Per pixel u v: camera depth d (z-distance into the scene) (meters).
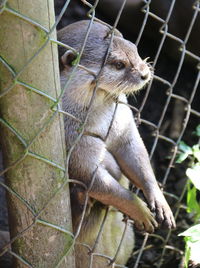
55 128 3.25
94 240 4.62
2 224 5.59
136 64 4.21
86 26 4.29
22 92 3.07
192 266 4.70
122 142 4.46
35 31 2.98
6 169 3.12
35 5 2.97
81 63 4.18
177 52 7.79
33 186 3.25
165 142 7.59
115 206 4.18
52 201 3.34
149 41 8.05
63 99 4.16
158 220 4.28
